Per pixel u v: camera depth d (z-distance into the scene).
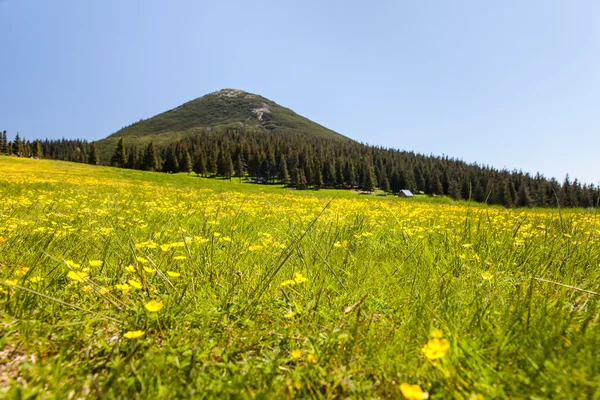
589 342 1.48
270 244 3.60
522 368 1.41
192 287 2.21
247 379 1.39
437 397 1.26
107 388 1.24
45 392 1.26
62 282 2.38
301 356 1.55
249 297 2.17
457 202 22.86
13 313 1.85
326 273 2.71
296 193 27.72
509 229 5.11
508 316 1.78
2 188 11.72
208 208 7.40
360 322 1.81
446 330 1.69
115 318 1.90
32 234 3.69
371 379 1.48
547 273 2.66
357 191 97.31
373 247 3.88
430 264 2.92
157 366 1.40
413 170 109.31
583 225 5.29
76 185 16.94
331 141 191.25
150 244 2.88
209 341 1.71
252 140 150.62
